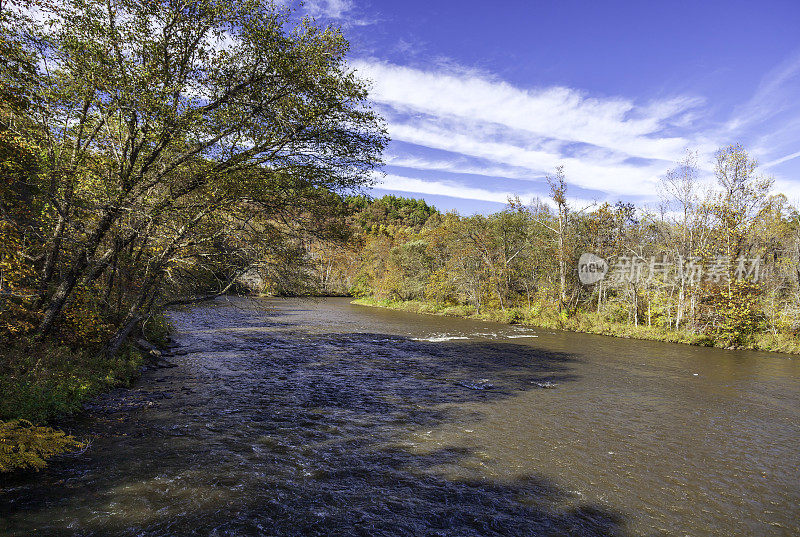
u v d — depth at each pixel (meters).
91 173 12.66
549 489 7.84
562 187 37.59
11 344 11.54
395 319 39.81
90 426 9.86
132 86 11.52
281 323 34.38
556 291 38.81
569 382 16.47
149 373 15.66
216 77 12.56
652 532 6.55
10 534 5.71
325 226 16.73
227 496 7.13
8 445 7.45
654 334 29.38
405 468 8.54
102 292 15.04
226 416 11.27
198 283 17.62
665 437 10.73
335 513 6.78
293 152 14.47
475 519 6.75
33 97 10.71
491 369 18.58
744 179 27.81
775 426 11.77
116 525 6.11
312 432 10.38
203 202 14.51
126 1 11.60
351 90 13.77
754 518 7.05
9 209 11.87
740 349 25.92
